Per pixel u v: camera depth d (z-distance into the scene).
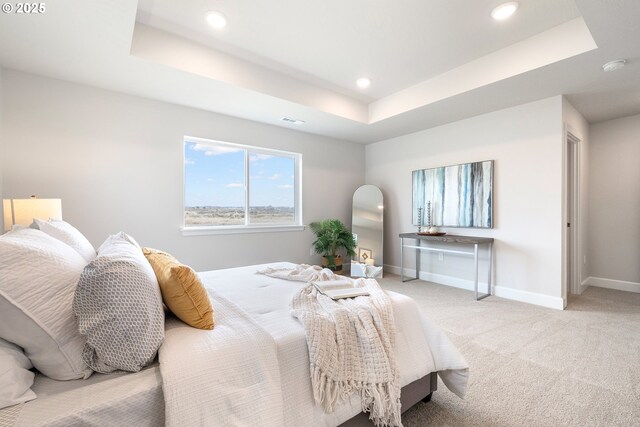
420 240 4.60
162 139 3.33
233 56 2.86
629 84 2.89
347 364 1.22
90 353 0.90
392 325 1.42
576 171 3.81
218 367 0.94
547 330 2.58
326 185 4.99
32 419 0.73
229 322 1.22
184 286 1.12
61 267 0.95
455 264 4.18
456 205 4.09
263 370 1.00
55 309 0.88
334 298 1.53
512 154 3.55
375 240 4.97
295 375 1.11
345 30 2.45
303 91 3.42
